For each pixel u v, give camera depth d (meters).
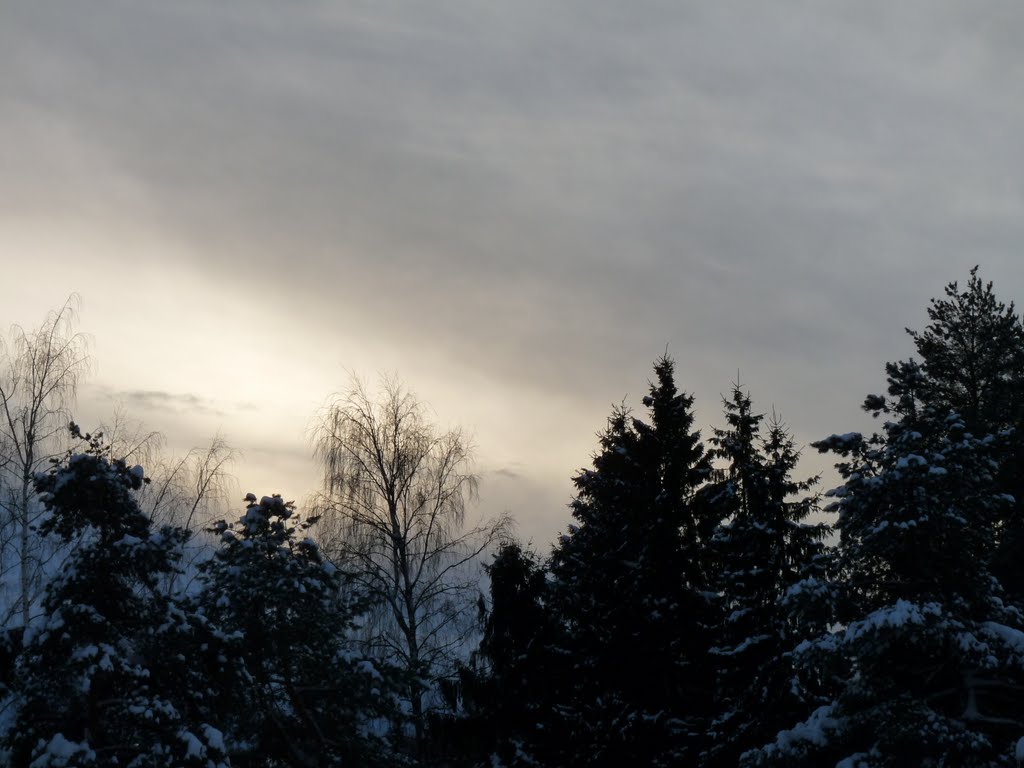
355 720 23.44
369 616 27.98
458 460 29.77
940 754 16.61
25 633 16.88
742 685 24.36
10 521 24.41
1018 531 24.72
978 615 17.77
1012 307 29.36
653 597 25.69
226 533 23.20
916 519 17.75
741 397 26.23
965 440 18.25
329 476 28.95
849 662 18.09
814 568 24.08
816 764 18.20
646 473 27.12
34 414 25.41
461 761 26.58
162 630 17.89
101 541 17.73
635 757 25.03
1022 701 17.25
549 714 26.44
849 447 18.94
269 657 22.31
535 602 27.16
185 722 17.75
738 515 25.23
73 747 16.12
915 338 30.20
